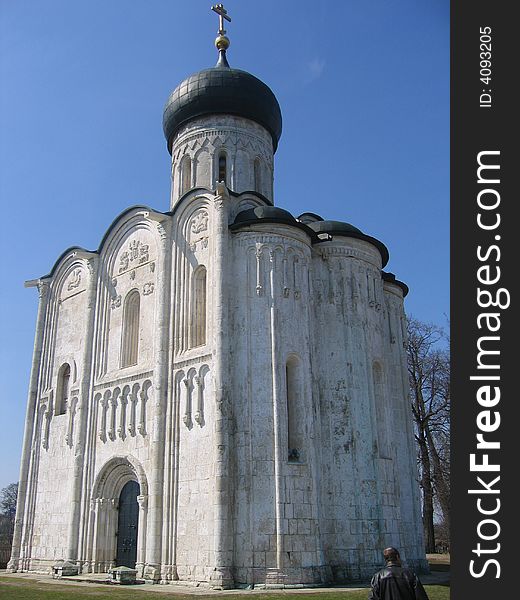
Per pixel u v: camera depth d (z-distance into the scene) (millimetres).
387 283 31531
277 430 22766
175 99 34000
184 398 24781
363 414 25500
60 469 30297
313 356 25297
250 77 33656
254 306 24297
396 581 9586
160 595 18828
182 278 26906
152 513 23969
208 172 32469
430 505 40438
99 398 29141
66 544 27953
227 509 21719
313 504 22719
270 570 21062
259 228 25234
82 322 32188
